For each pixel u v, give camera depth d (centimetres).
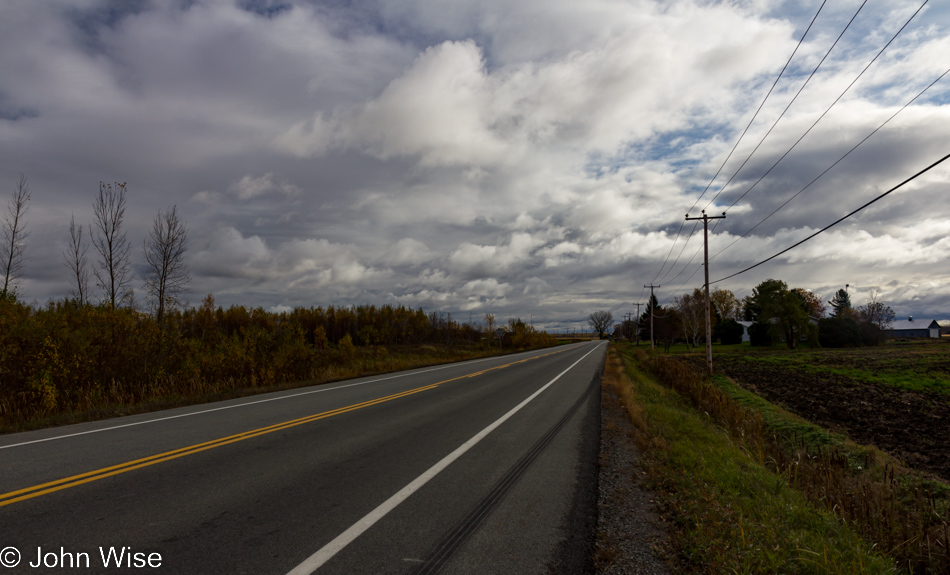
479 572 335
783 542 402
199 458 620
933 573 476
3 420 989
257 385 1716
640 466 627
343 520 420
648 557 370
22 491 484
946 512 632
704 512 450
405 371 2314
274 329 2180
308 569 332
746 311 9900
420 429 828
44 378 1193
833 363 3369
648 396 1402
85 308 1500
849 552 411
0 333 1204
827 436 1232
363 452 661
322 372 2019
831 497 637
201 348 1755
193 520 415
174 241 2239
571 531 411
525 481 546
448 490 507
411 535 392
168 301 1738
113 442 713
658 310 10094
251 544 369
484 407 1102
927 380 2261
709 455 700
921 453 1125
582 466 618
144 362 1523
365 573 328
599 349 5947
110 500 461
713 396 1508
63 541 371
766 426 1355
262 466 585
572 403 1203
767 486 588
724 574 342
